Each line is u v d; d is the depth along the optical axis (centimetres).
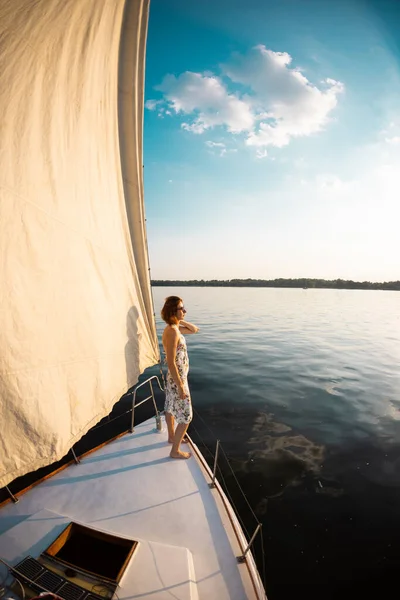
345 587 298
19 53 168
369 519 380
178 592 178
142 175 313
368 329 1989
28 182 188
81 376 240
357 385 880
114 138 281
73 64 212
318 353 1273
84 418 243
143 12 263
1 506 254
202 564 209
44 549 201
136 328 329
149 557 199
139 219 321
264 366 1065
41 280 201
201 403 742
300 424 633
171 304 318
